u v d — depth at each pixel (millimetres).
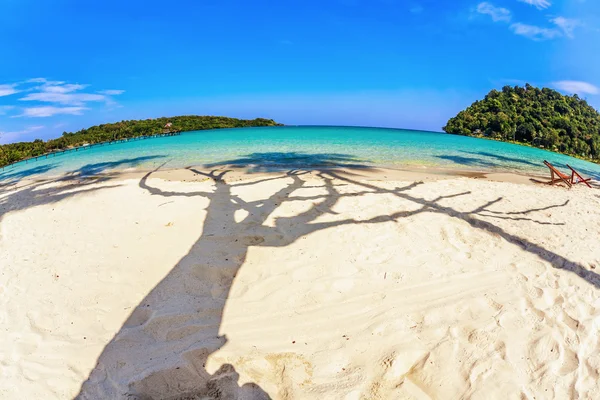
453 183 8391
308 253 4441
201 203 6406
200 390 2521
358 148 16766
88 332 3162
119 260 4387
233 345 2957
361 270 4074
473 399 2455
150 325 3213
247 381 2590
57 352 2936
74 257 4562
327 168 10297
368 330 3123
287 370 2697
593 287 3830
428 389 2533
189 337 3055
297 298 3576
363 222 5438
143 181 8625
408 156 14031
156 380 2607
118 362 2803
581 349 2916
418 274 4016
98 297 3666
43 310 3500
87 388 2576
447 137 27781
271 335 3078
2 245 5160
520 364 2756
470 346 2924
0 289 3936
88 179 9672
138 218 5785
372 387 2537
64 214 6316
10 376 2697
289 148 16531
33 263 4484
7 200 7895
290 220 5496
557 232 5344
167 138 24344
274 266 4145
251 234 4969
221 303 3514
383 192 7195
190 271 4023
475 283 3861
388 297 3596
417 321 3236
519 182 9195
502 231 5285
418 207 6234
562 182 9320
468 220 5707
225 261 4234
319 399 2441
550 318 3291
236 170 9961
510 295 3646
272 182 8016
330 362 2773
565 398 2486
